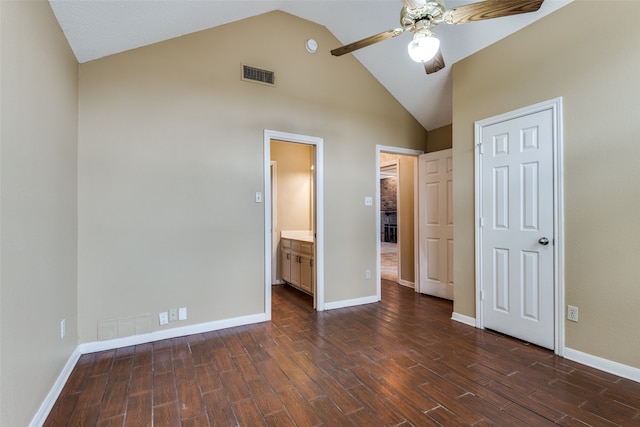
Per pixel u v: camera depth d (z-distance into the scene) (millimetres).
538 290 2617
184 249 2922
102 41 2426
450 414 1771
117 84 2676
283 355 2520
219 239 3084
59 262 2070
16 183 1471
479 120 3070
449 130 4215
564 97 2418
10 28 1420
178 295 2896
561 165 2441
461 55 3193
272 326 3172
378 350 2607
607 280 2203
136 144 2738
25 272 1557
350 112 3900
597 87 2234
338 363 2381
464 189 3240
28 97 1610
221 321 3090
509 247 2834
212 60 3064
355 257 3945
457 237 3322
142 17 2346
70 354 2301
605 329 2213
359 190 3975
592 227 2275
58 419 1734
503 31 2785
